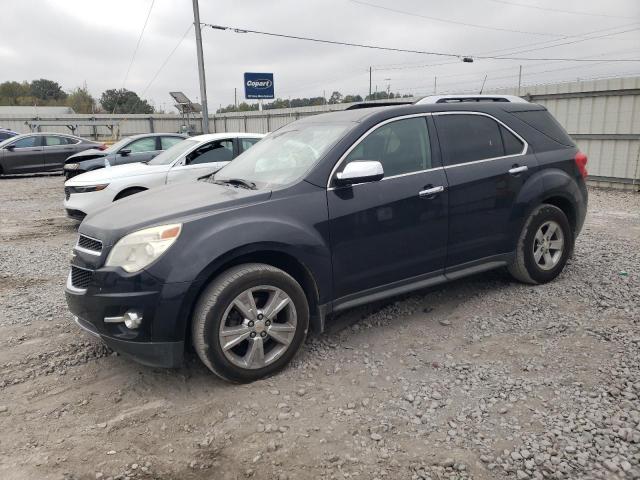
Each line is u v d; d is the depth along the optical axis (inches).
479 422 115.3
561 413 116.6
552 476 97.6
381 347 155.0
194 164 338.3
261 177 159.6
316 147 156.8
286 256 142.0
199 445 112.4
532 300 183.2
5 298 210.8
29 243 320.5
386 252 156.1
